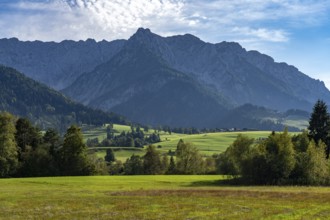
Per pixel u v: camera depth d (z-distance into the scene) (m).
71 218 40.62
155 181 92.69
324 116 116.19
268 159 95.31
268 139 100.75
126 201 53.78
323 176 94.75
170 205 50.22
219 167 107.12
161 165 161.25
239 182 97.19
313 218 41.16
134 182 89.00
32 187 73.69
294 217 41.72
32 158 117.12
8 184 78.81
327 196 61.97
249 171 96.31
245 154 98.44
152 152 161.62
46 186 76.44
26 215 42.22
